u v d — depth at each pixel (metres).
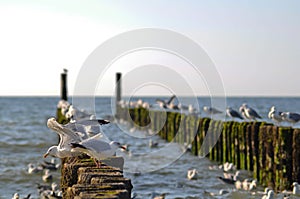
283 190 13.90
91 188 7.07
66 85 39.94
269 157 14.77
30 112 78.06
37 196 14.87
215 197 14.06
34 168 18.53
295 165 13.75
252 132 16.53
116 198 6.54
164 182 16.59
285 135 13.88
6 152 25.97
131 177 17.70
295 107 73.06
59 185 16.42
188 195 14.45
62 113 21.41
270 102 106.75
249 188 14.74
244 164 17.58
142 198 14.16
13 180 17.38
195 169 18.06
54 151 9.74
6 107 99.19
